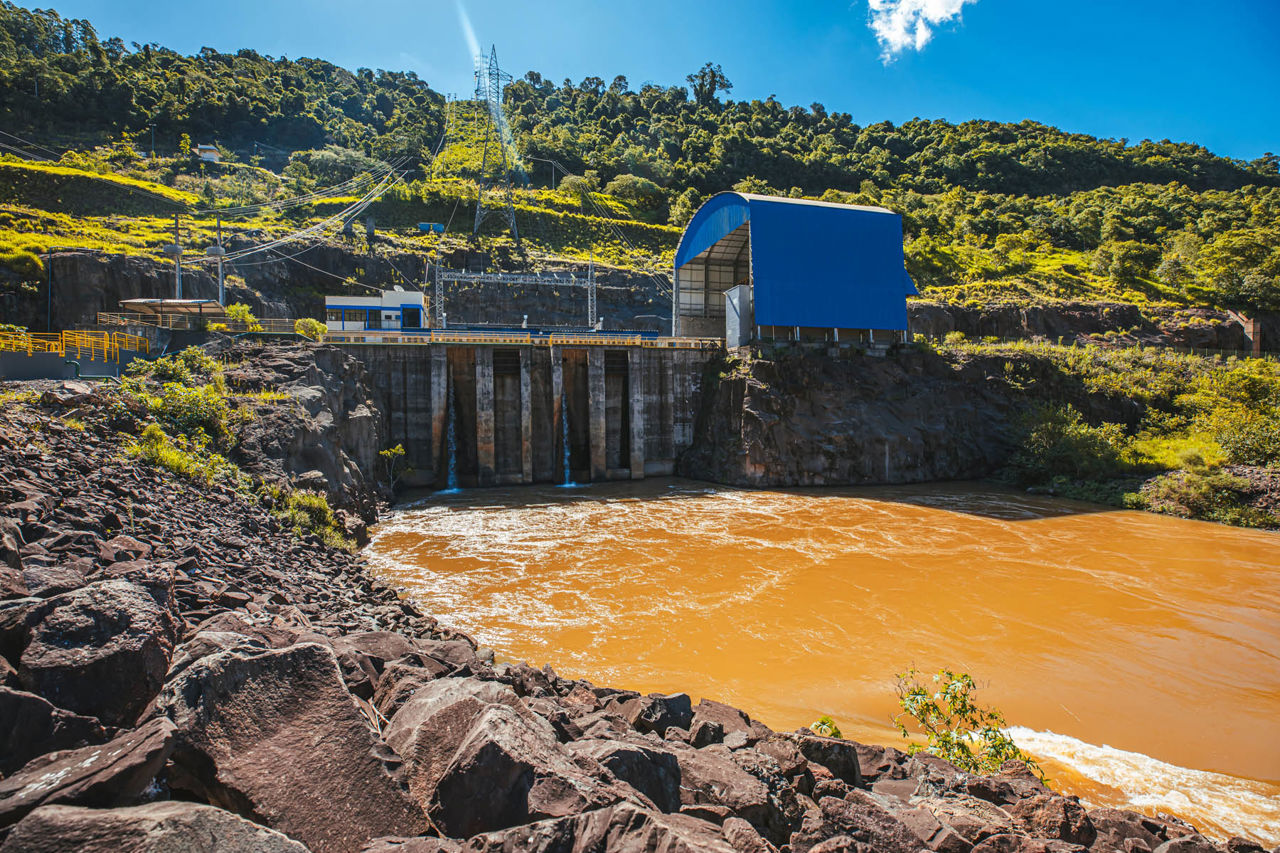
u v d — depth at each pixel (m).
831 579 29.25
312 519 28.48
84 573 9.10
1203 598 27.53
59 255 52.25
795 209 61.06
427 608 24.41
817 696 18.67
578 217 114.81
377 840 5.27
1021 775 11.58
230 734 5.66
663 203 131.12
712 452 57.50
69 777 4.73
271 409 32.72
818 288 60.78
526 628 22.86
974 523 41.03
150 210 84.81
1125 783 14.44
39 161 94.81
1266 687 19.77
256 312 63.53
